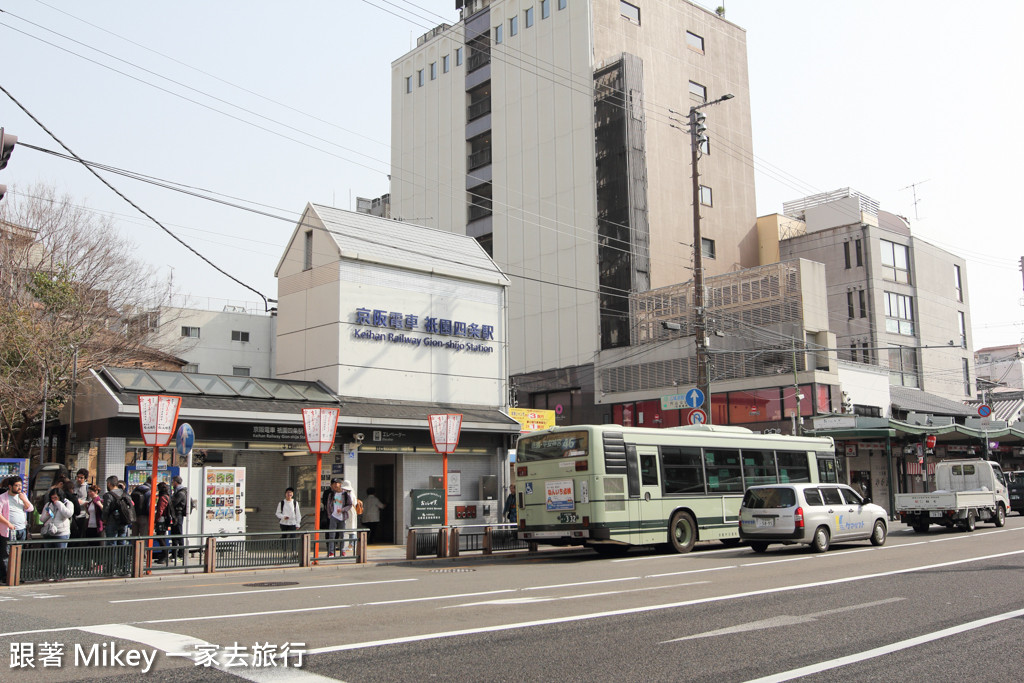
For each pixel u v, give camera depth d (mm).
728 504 22391
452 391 27375
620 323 50281
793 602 11164
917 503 27328
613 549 21781
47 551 14953
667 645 8188
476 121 61562
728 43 62156
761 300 43375
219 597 12594
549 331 53875
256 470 23438
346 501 21281
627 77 52281
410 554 20266
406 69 68438
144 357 30375
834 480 26016
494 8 61062
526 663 7371
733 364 43406
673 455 21438
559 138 55250
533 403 54344
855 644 8227
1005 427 45250
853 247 53750
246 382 23250
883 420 36312
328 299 25375
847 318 53188
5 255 25281
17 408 23734
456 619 9891
